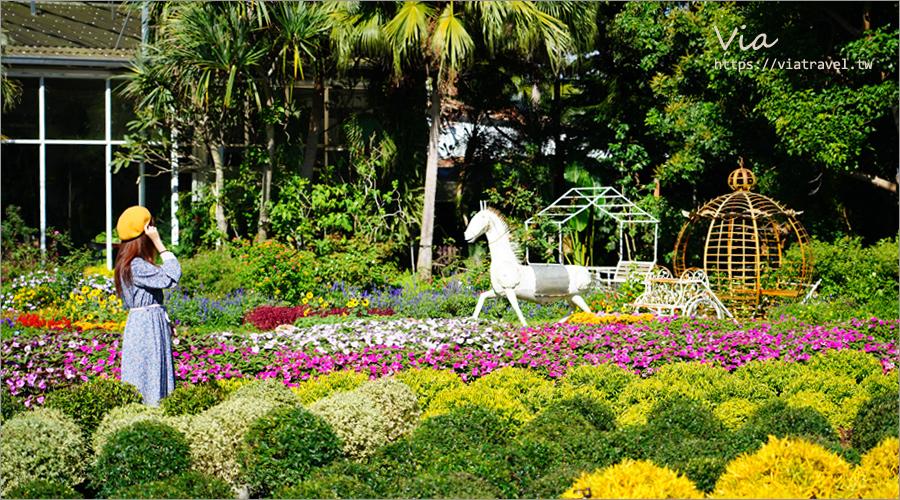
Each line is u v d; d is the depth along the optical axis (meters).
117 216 14.50
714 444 3.95
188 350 6.72
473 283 12.57
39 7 16.16
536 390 5.52
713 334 7.62
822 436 4.03
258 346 6.79
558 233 15.73
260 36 13.59
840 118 11.77
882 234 14.79
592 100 17.14
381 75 15.22
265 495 4.13
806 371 6.13
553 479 3.57
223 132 14.18
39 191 14.38
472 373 6.59
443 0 13.60
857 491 3.42
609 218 16.11
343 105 15.52
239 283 11.97
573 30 14.46
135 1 13.90
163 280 5.17
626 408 5.43
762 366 6.25
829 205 14.31
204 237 13.70
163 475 3.99
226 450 4.20
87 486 4.18
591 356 6.97
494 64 15.82
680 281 10.06
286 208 13.38
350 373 5.86
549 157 17.03
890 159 13.52
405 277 13.76
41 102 14.26
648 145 16.69
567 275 9.20
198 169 14.87
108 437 4.12
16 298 10.52
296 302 11.71
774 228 11.80
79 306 10.27
